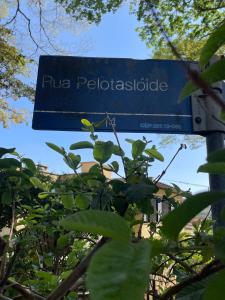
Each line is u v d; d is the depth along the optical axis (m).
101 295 0.46
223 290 0.72
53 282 2.18
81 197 2.11
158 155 2.23
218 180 2.89
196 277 0.94
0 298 1.26
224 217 0.88
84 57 3.49
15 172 2.42
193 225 2.14
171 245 0.88
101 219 0.62
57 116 3.36
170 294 0.98
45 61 3.46
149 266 0.49
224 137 3.37
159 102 3.40
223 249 0.77
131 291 0.46
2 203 2.56
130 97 3.40
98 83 3.43
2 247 1.53
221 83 2.62
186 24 9.89
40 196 2.51
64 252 2.96
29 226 2.77
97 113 3.36
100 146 2.18
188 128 3.34
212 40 0.91
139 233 2.03
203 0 8.96
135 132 3.33
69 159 2.28
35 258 3.07
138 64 3.48
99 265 0.49
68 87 3.41
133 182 2.16
